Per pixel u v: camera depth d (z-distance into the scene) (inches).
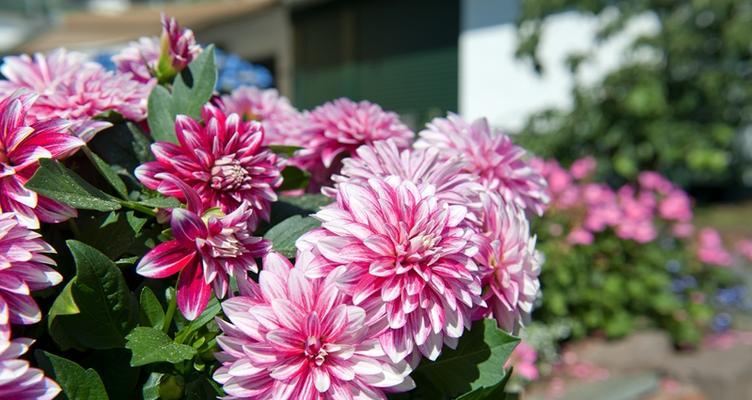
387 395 15.3
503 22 119.1
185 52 17.9
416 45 141.7
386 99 150.3
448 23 134.2
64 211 12.8
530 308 15.9
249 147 14.3
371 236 12.8
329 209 13.7
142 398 13.1
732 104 101.5
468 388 14.5
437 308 13.0
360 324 12.5
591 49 100.1
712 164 93.9
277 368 12.2
